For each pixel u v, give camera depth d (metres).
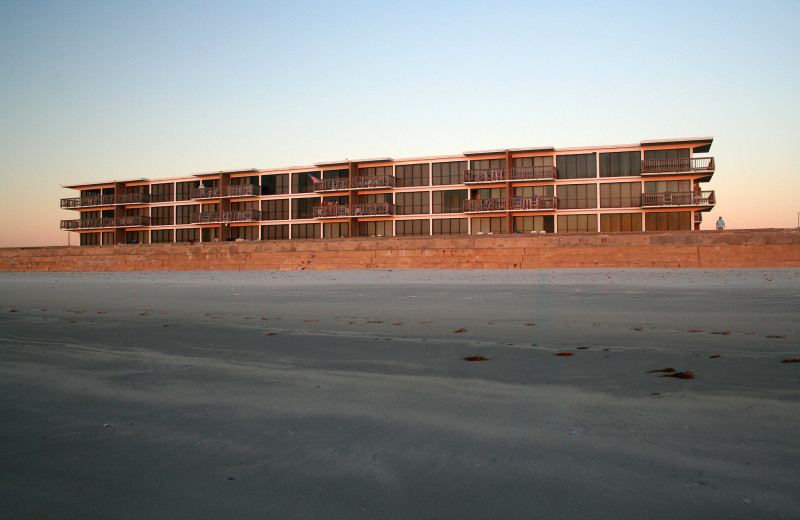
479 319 10.21
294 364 6.10
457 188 50.50
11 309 13.66
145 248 46.78
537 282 22.95
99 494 2.83
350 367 5.89
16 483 2.99
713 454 3.16
